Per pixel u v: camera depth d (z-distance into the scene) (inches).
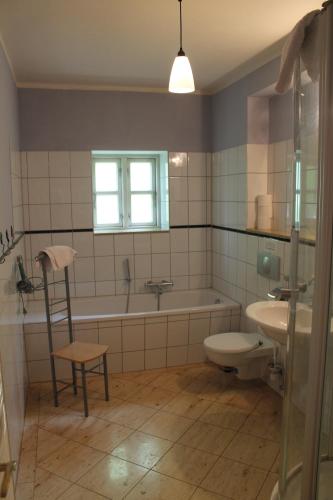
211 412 112.9
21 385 109.1
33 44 110.7
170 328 139.1
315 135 51.8
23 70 132.7
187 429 105.0
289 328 64.1
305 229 56.4
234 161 145.6
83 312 159.9
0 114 98.7
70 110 151.6
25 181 151.5
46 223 155.1
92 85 151.4
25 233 153.6
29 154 150.5
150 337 137.7
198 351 143.3
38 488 84.4
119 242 162.9
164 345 139.4
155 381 131.6
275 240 120.1
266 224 134.1
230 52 119.2
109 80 146.3
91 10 91.0
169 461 92.5
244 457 93.6
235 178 145.6
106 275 163.2
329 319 50.6
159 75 140.9
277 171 132.0
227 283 157.9
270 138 135.9
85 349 117.6
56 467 90.9
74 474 88.6
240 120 139.3
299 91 56.7
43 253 114.3
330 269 49.2
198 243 170.7
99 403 118.5
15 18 94.0
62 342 131.4
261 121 135.6
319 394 52.4
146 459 93.3
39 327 129.0
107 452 96.0
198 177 166.6
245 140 136.3
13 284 104.6
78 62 126.3
